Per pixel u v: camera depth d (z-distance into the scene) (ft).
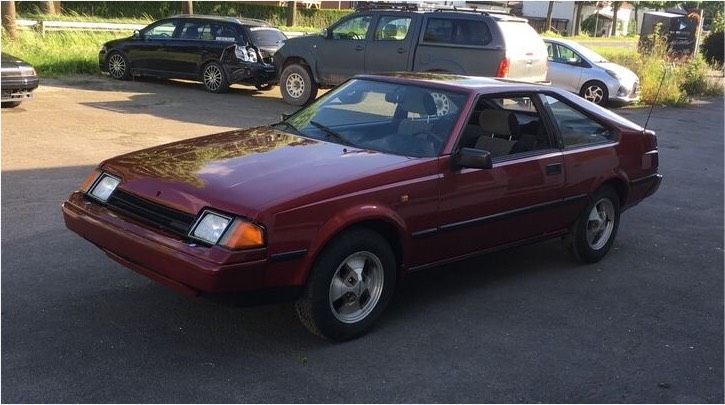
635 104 62.64
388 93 17.12
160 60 53.62
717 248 22.15
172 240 12.29
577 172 18.26
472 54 40.34
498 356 13.71
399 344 13.96
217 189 12.66
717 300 17.60
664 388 12.94
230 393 11.70
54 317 14.02
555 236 18.49
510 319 15.55
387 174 13.93
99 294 15.26
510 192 16.40
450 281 17.76
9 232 18.88
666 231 23.88
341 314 13.71
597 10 221.25
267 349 13.33
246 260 11.93
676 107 63.67
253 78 52.01
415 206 14.33
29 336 13.16
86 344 13.01
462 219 15.42
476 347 14.03
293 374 12.47
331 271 13.11
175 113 41.57
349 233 13.33
